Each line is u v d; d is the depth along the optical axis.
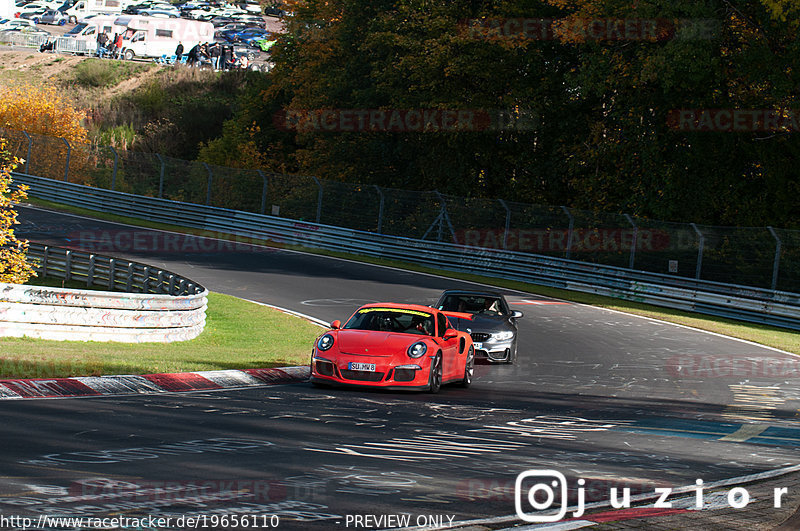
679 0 111.94
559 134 137.00
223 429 28.03
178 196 149.12
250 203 142.00
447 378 44.09
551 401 42.22
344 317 78.56
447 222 123.50
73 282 90.69
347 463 23.53
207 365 45.06
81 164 161.75
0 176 72.19
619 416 37.84
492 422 33.94
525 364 58.41
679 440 31.69
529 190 138.75
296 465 22.88
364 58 161.12
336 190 134.12
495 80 136.75
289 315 77.25
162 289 79.88
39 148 166.12
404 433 29.64
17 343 47.09
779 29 110.00
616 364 59.81
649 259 112.25
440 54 133.88
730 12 115.50
